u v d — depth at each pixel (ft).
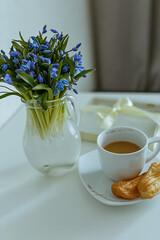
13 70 1.37
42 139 1.50
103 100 2.62
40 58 1.28
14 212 1.45
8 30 2.26
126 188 1.40
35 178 1.69
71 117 1.63
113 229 1.32
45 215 1.42
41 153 1.53
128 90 4.75
